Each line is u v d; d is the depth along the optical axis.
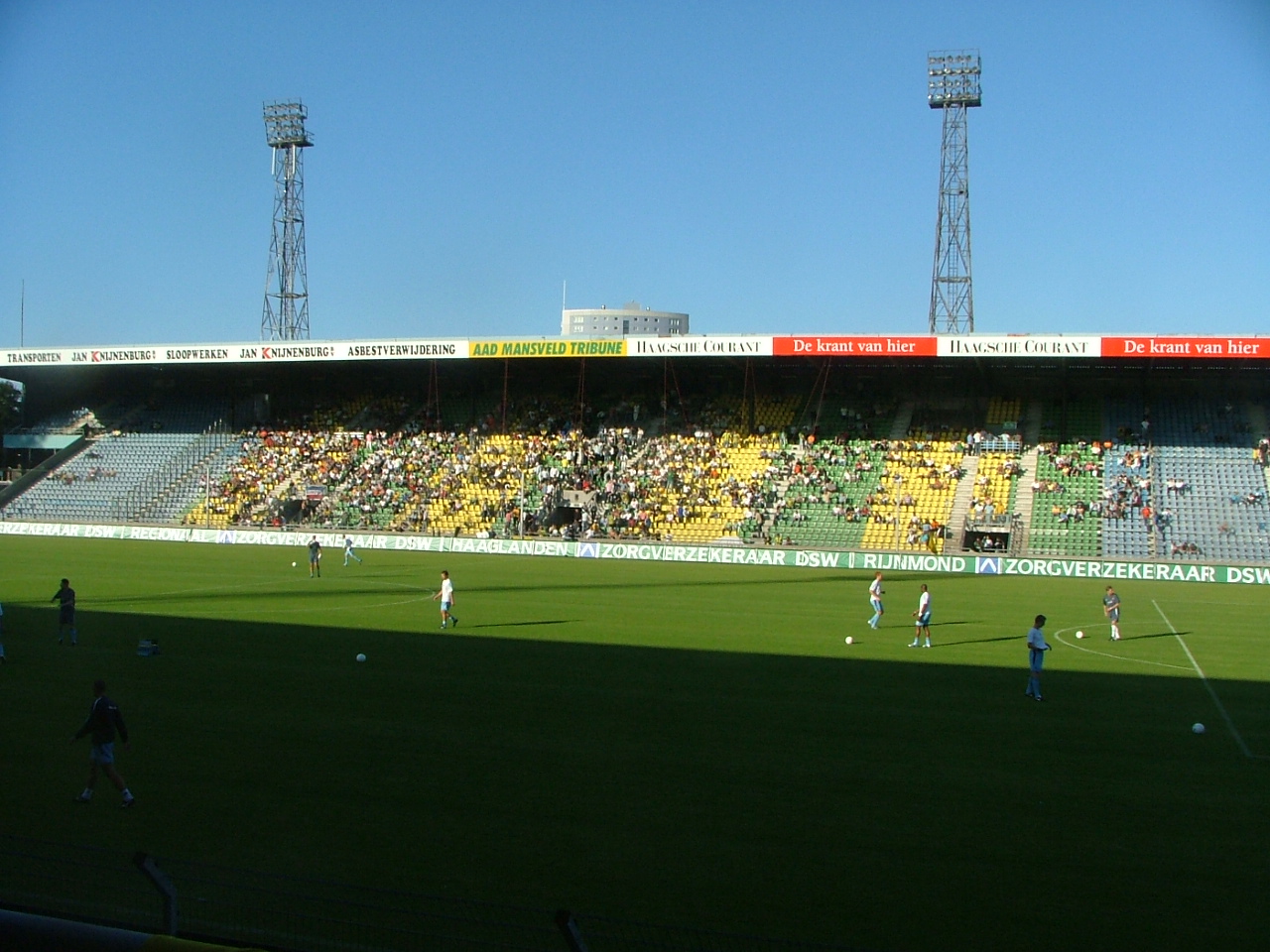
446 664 32.53
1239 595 57.53
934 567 70.25
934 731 25.02
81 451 101.56
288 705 26.86
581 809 19.22
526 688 29.17
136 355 92.69
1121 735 24.81
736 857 17.12
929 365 87.56
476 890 15.78
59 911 14.69
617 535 82.69
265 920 14.66
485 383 100.56
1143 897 15.77
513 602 49.16
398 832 18.00
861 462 84.62
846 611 47.44
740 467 86.81
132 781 20.48
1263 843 17.97
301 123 110.44
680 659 33.81
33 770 21.12
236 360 90.62
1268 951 14.14
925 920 14.94
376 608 46.09
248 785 20.33
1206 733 25.08
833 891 15.90
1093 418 84.19
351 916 14.79
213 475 95.75
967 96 94.62
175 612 43.81
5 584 53.47
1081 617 46.72
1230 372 83.69
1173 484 76.62
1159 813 19.38
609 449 90.81
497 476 90.31
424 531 86.12
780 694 28.81
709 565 72.56
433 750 22.88
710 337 81.06
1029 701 28.34
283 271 111.31
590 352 83.56
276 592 51.94
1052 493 77.88
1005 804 19.78
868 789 20.56
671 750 23.12
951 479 81.38
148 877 12.20
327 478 92.88
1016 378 88.50
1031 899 15.66
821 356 83.19
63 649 34.50
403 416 99.44
